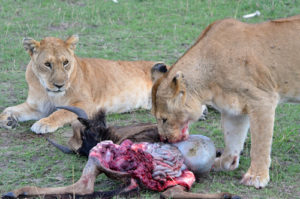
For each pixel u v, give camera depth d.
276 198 7.53
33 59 11.28
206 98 8.20
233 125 8.50
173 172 7.49
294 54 8.21
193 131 10.57
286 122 11.16
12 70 14.51
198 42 8.38
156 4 20.69
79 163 8.86
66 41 11.43
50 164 8.84
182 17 19.36
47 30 18.03
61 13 19.56
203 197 6.99
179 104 7.93
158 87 8.02
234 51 8.04
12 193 7.02
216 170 8.58
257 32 8.25
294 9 19.31
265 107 7.98
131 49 16.34
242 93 7.97
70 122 11.10
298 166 8.74
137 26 18.38
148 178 7.46
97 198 7.21
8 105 12.26
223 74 8.01
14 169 8.59
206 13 19.59
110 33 17.80
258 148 7.98
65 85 11.01
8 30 17.88
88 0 21.00
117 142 8.66
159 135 8.22
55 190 7.16
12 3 20.62
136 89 12.66
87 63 12.11
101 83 12.13
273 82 8.16
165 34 17.70
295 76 8.25
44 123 10.67
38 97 11.55
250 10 19.69
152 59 15.37
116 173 7.38
